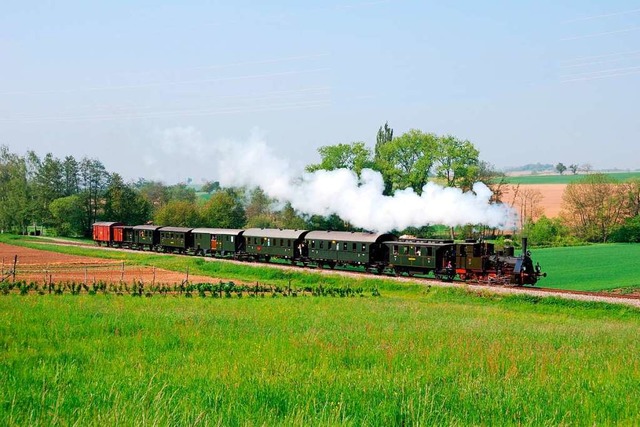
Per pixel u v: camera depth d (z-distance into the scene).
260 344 21.69
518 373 17.06
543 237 111.25
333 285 57.03
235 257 76.69
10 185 145.38
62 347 20.33
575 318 39.72
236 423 11.12
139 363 17.27
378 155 108.19
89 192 135.00
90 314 29.16
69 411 11.59
